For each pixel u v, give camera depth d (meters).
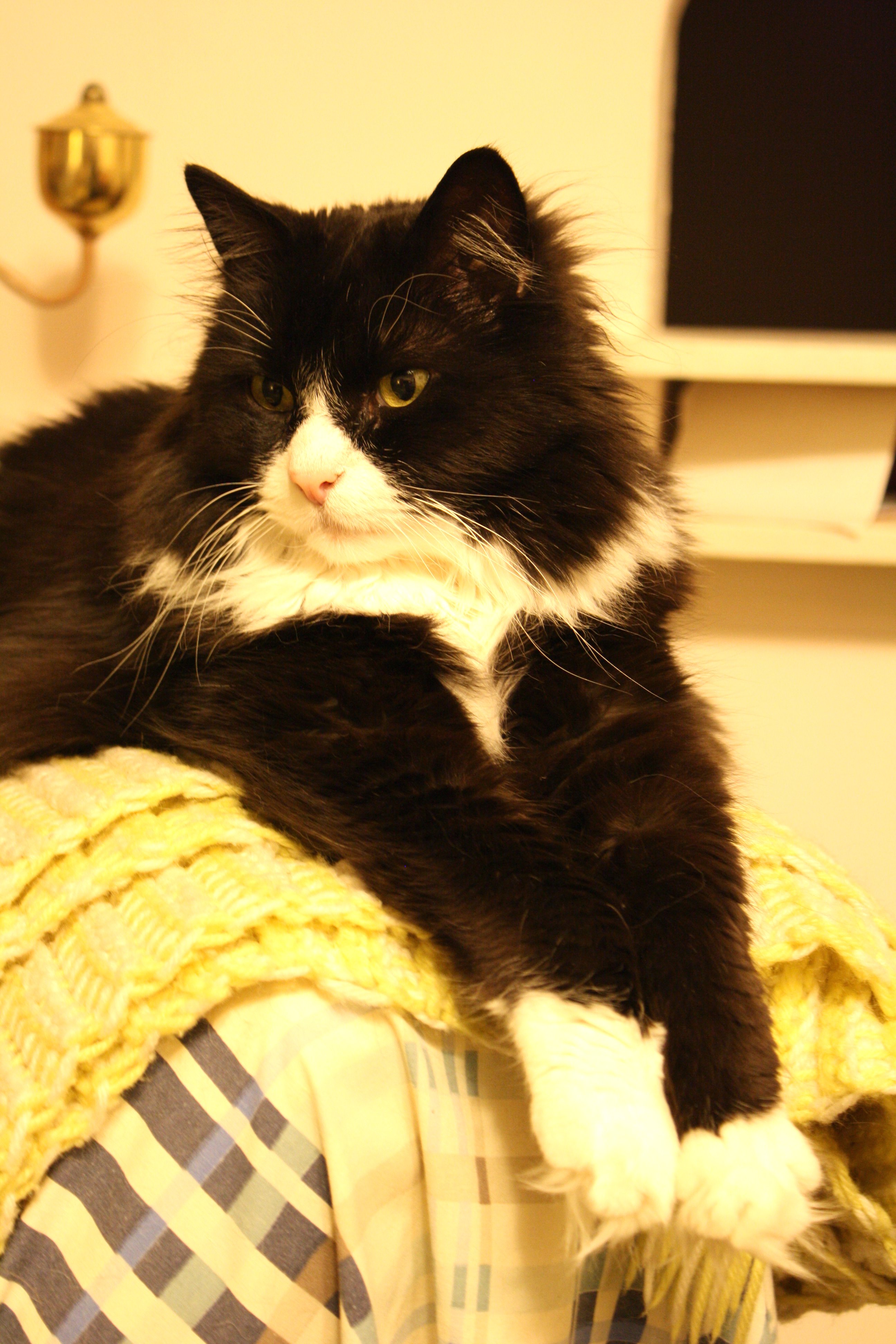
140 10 2.09
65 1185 0.84
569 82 2.13
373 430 1.05
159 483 1.19
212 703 1.04
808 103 2.36
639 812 1.01
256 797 0.98
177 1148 0.85
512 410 1.05
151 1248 0.84
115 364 2.27
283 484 1.06
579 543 1.09
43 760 1.11
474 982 0.88
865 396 2.04
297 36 2.10
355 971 0.86
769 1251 0.79
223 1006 0.86
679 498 1.26
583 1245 0.84
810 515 2.10
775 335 2.34
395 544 1.08
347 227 1.13
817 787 2.46
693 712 1.12
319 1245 0.87
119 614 1.21
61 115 1.89
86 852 0.93
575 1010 0.85
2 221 2.18
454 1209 0.88
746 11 2.31
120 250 2.20
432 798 0.95
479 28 2.10
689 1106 0.84
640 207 2.19
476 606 1.13
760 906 0.98
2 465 1.60
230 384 1.14
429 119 2.15
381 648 1.07
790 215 2.42
